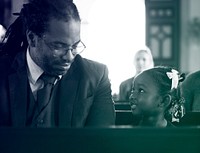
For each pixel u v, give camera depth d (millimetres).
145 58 5160
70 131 1548
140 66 5164
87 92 2723
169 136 1549
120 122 2766
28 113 2695
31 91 2707
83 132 1547
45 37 2668
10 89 2684
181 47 8281
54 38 2668
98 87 2752
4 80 2688
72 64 2744
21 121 2682
